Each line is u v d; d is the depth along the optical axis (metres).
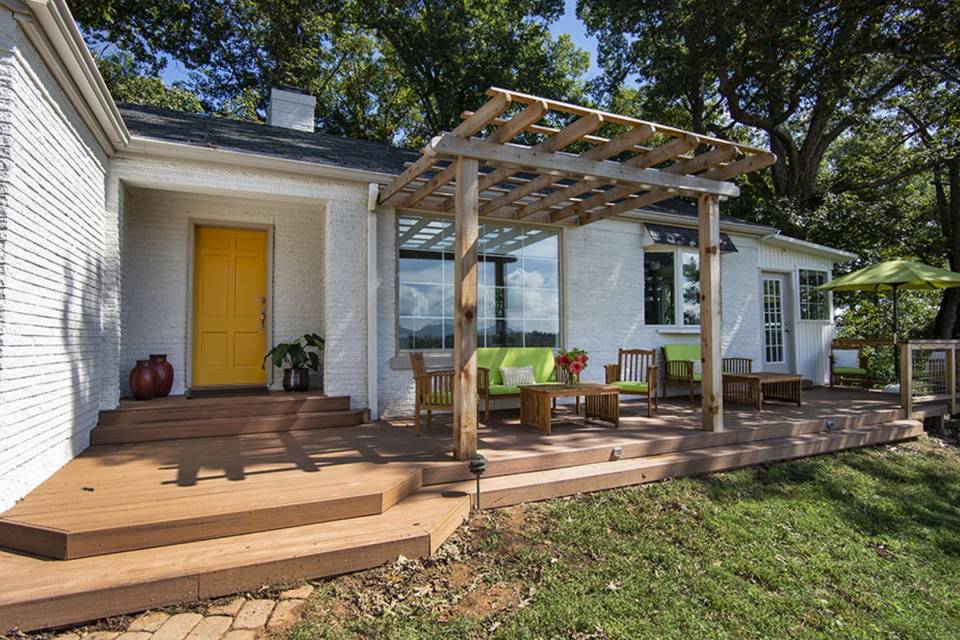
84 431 4.55
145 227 6.40
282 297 7.16
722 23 13.17
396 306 6.57
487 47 19.86
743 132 18.30
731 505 4.23
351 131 21.56
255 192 5.77
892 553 3.75
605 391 5.59
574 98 20.30
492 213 6.67
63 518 2.92
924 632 2.80
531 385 6.00
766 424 5.89
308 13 18.34
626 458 4.83
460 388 4.27
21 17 3.07
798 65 13.38
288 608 2.59
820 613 2.90
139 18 16.81
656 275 8.58
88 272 4.51
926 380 7.52
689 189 5.31
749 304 9.54
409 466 4.08
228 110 19.16
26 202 3.25
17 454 3.18
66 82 3.75
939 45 11.43
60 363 3.89
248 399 5.80
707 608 2.84
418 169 4.97
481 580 2.95
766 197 15.52
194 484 3.58
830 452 5.88
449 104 19.55
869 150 15.79
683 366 8.00
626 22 15.53
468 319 4.32
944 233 14.22
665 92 15.09
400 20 19.06
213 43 18.16
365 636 2.42
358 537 3.03
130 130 5.32
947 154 12.95
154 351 6.38
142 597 2.51
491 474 4.21
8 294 3.04
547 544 3.39
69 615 2.39
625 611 2.73
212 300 6.90
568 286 7.72
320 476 3.80
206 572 2.61
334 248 6.18
